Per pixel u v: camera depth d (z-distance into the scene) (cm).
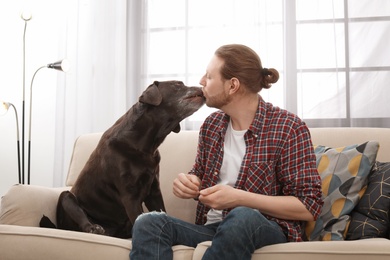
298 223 171
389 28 291
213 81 181
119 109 333
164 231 157
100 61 336
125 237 224
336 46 300
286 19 311
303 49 305
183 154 242
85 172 220
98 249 164
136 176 202
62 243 169
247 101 181
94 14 338
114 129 212
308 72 304
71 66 339
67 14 341
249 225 145
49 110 358
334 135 227
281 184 176
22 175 329
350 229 184
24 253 172
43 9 361
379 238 171
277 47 311
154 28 333
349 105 297
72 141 337
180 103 202
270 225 154
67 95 339
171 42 329
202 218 193
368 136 222
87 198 216
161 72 330
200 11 323
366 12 296
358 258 136
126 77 334
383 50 292
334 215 186
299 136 172
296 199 164
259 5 312
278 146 173
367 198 187
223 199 160
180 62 327
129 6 337
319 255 140
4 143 364
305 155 170
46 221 201
